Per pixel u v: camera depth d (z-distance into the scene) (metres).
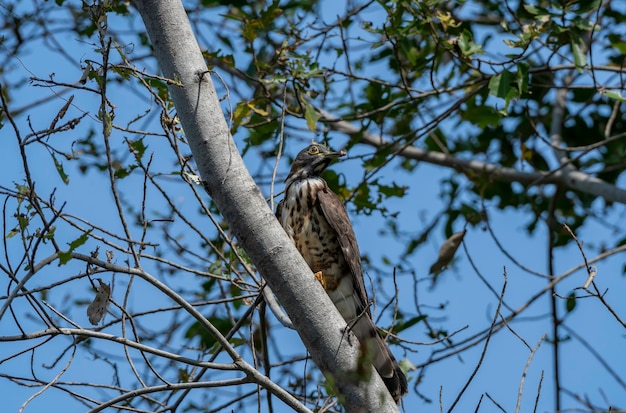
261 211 7.96
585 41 14.43
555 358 12.58
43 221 7.48
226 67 14.47
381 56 14.55
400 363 10.53
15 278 7.67
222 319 12.94
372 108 13.37
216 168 7.98
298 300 7.89
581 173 14.48
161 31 8.25
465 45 11.52
